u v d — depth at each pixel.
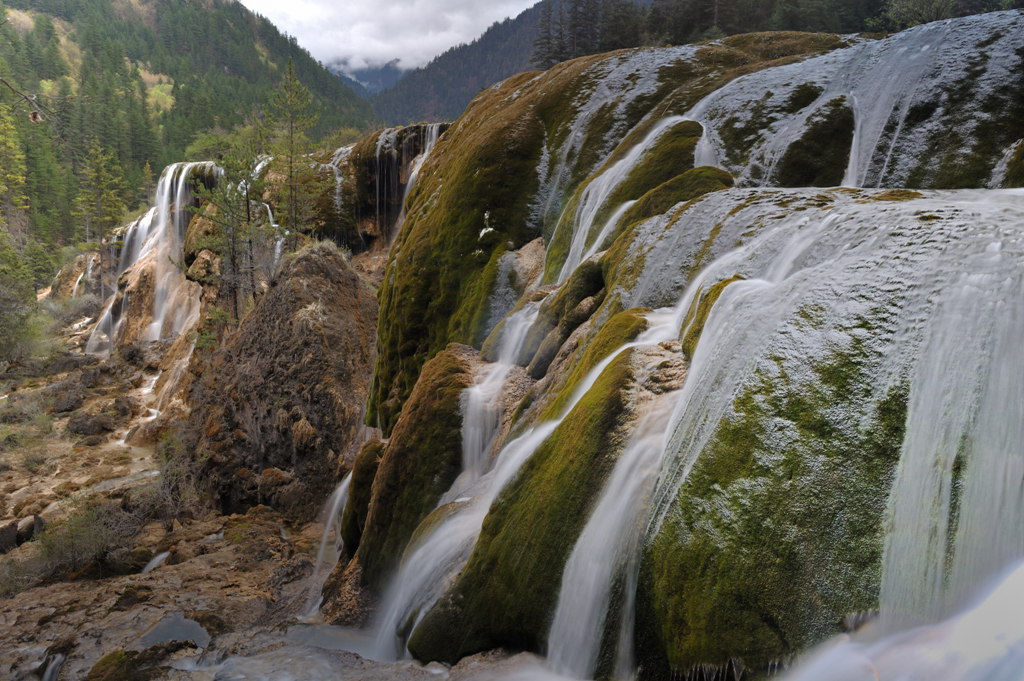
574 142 22.42
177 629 11.43
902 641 3.76
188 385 30.06
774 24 46.31
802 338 5.52
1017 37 16.08
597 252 14.52
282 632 10.27
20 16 169.38
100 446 28.44
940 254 5.31
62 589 13.95
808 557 4.38
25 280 44.03
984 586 3.63
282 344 21.36
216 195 31.47
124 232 57.97
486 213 21.16
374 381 21.44
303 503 19.08
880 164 15.69
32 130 79.06
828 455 4.65
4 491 23.62
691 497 5.29
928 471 4.14
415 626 8.12
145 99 132.50
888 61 18.23
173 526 18.80
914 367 4.64
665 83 23.73
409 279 21.38
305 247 24.23
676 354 7.56
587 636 5.80
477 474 10.83
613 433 6.73
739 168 17.28
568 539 6.43
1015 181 13.06
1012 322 4.27
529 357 12.77
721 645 4.54
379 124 155.00
